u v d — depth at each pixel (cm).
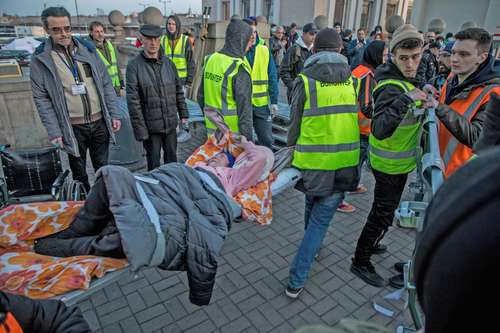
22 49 1055
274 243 355
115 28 1370
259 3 2209
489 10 1385
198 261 194
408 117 243
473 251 31
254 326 256
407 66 235
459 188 35
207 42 664
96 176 202
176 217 200
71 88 340
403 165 258
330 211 269
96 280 177
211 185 237
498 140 150
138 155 497
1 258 189
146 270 312
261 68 439
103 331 251
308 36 563
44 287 166
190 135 635
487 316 31
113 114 381
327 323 261
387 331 73
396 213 306
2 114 496
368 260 304
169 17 616
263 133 468
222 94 341
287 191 467
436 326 36
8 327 100
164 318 262
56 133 336
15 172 306
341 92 248
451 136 243
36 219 205
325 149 249
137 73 379
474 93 229
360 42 906
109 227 199
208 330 252
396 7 2342
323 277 307
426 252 36
